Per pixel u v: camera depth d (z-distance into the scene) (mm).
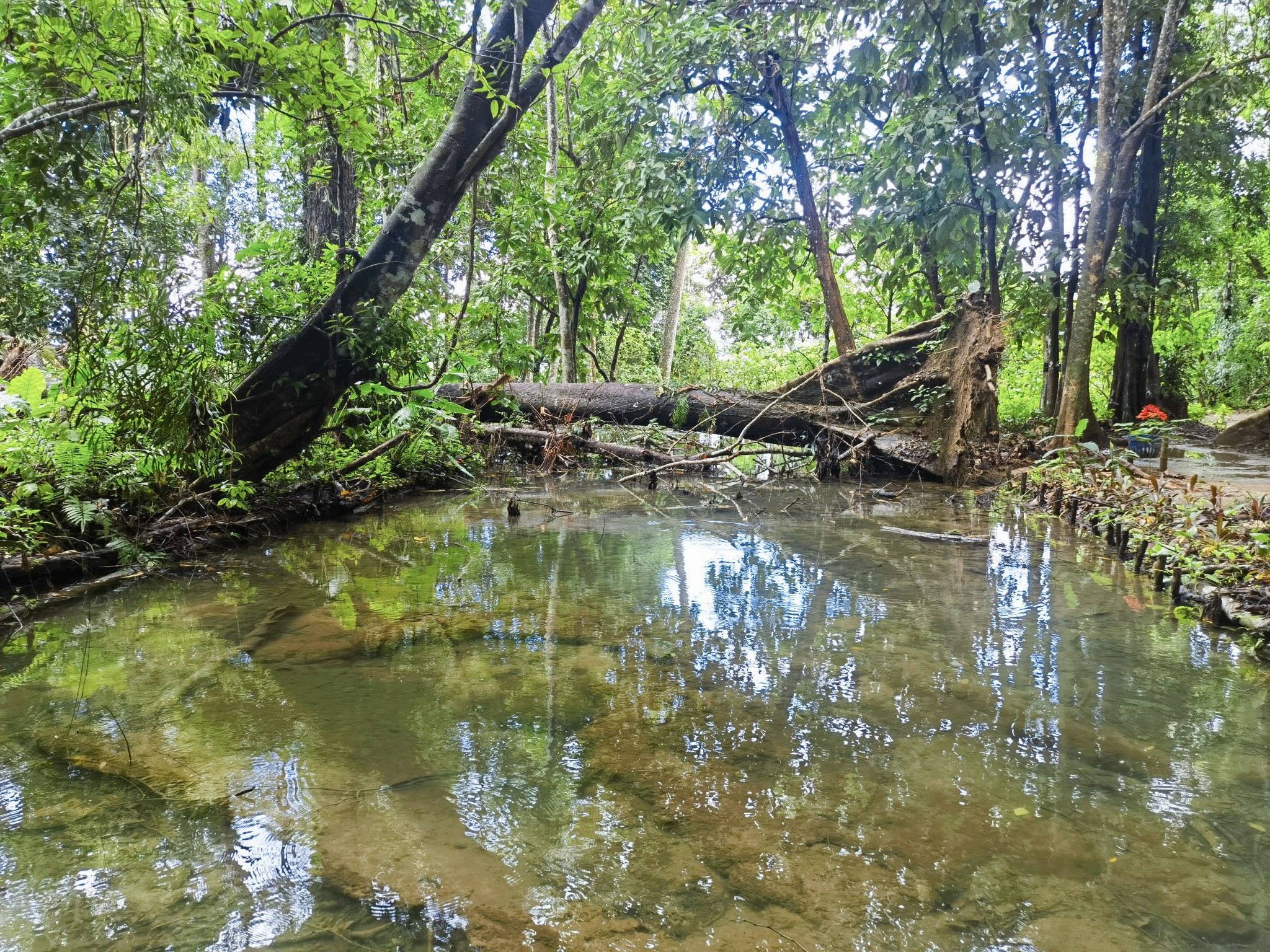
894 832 1542
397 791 1700
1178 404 16109
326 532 5188
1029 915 1292
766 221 11227
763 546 4684
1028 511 6227
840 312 10219
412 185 5398
